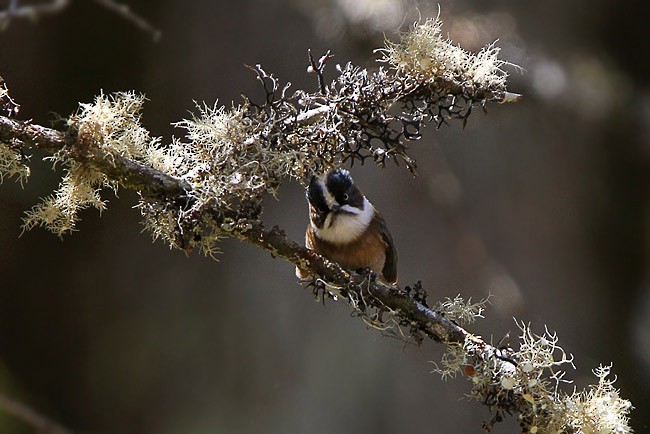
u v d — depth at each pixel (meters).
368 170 12.81
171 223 4.96
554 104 12.20
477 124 12.65
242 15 12.05
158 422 12.16
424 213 12.83
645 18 12.34
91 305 12.27
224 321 12.34
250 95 12.07
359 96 4.98
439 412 12.54
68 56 11.67
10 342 12.14
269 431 12.15
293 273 12.55
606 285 13.14
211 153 5.02
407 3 11.35
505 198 12.81
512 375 4.84
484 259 12.80
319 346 12.40
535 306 12.92
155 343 12.24
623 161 12.72
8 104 4.93
